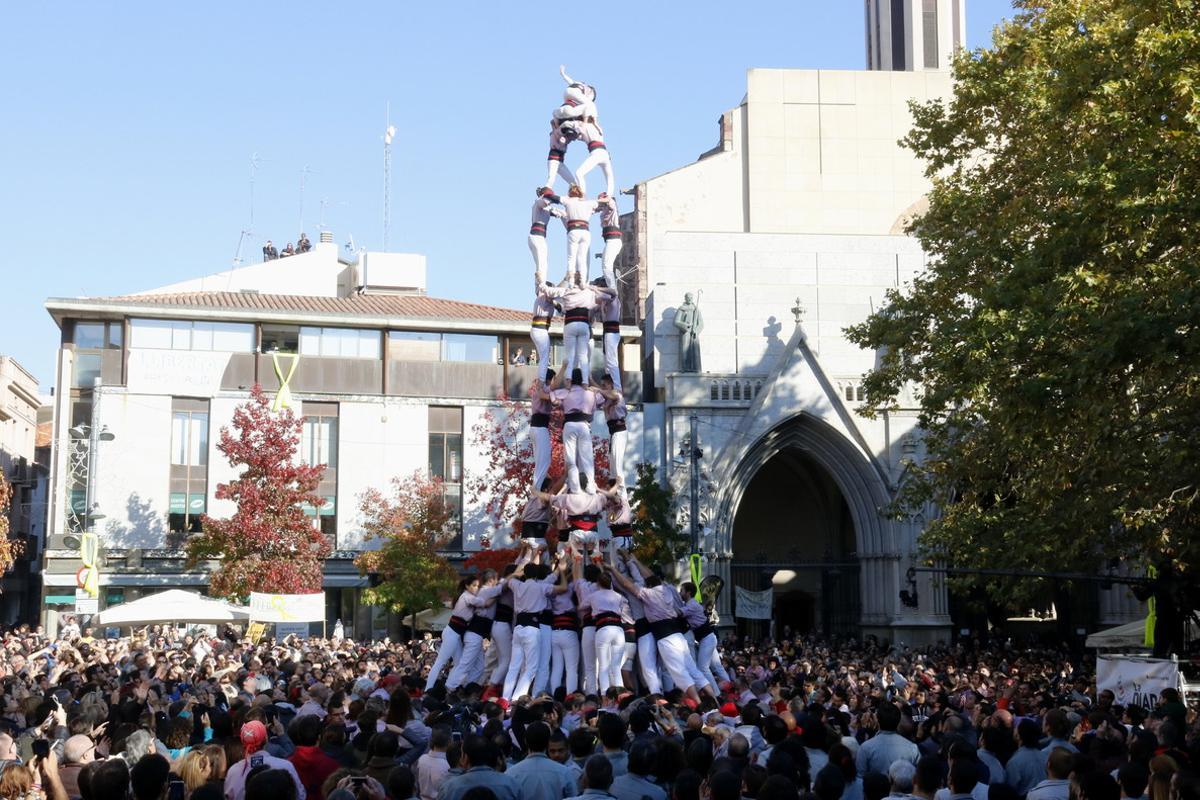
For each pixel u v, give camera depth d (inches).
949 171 2573.8
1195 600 1047.0
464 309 2378.2
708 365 2352.4
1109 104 866.8
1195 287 746.8
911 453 2127.2
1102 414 881.5
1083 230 863.7
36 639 1513.3
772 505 2466.8
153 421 2134.6
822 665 1208.8
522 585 840.9
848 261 2409.0
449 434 2237.9
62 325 2142.0
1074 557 1195.9
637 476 2180.1
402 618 2166.6
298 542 1907.0
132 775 334.6
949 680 1068.5
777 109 2586.1
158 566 2096.5
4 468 2780.5
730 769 350.6
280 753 529.3
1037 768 478.0
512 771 416.8
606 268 957.2
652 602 831.7
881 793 399.5
